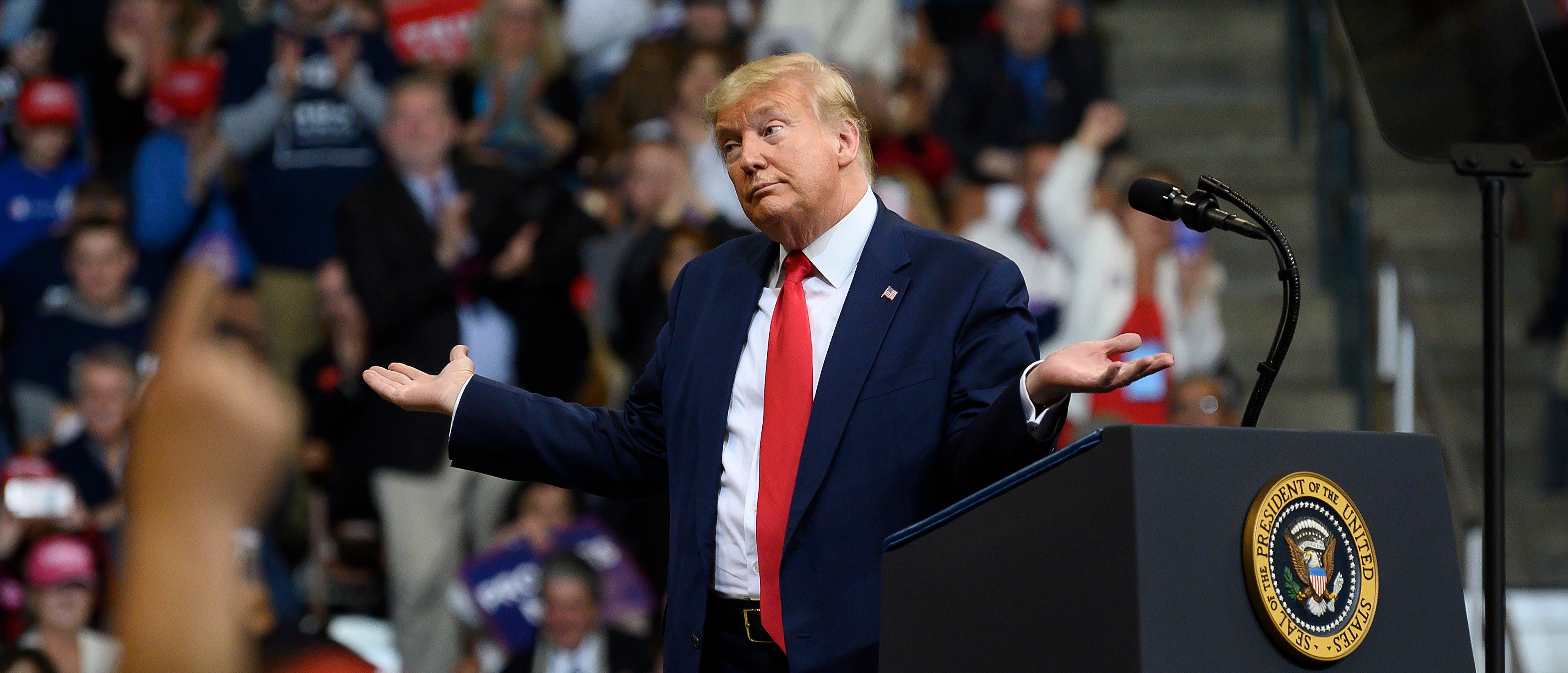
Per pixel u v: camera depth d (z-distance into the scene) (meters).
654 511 17.81
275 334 20.23
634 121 22.48
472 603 17.16
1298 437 5.59
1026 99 23.84
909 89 23.06
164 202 20.98
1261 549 5.32
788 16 24.45
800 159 7.00
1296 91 25.53
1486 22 8.17
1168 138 25.88
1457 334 21.00
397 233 18.47
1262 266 24.00
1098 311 19.70
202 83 21.19
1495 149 8.09
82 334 19.61
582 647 16.58
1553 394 21.06
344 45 21.22
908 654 5.93
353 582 18.09
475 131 21.91
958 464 6.42
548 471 7.47
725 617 6.92
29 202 22.73
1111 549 5.26
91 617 12.12
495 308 19.02
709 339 7.28
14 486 15.37
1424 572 5.77
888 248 7.11
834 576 6.63
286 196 20.70
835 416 6.75
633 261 18.75
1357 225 21.30
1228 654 5.24
